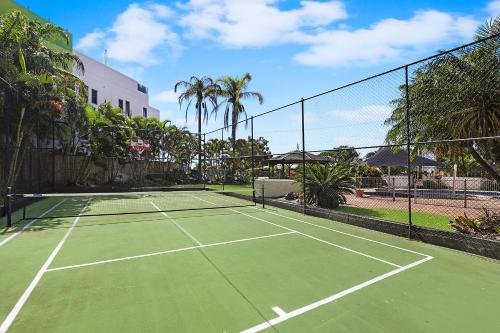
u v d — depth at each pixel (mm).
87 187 20250
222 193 19344
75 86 17688
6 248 6500
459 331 3367
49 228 8578
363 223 8844
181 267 5359
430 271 5242
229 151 28188
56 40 22516
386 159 17125
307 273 5105
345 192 12680
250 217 10633
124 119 25125
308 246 6809
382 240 7387
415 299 4148
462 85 8195
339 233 8125
